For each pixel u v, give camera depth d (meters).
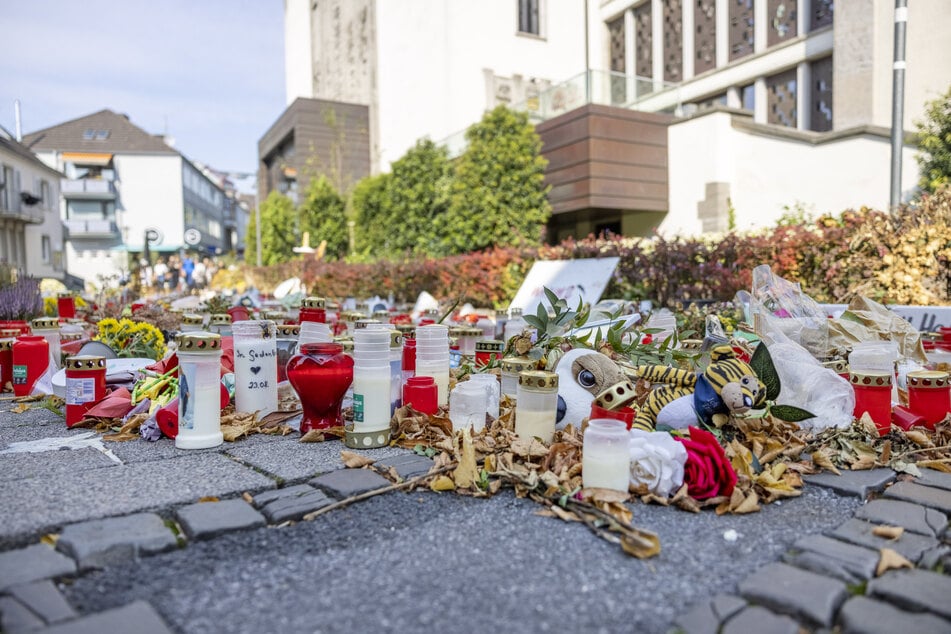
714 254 7.38
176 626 1.60
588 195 14.41
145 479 2.61
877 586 1.80
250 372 3.64
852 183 12.26
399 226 18.25
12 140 36.47
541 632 1.59
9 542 2.02
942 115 11.27
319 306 4.47
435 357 3.64
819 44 15.12
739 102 17.61
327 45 33.72
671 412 2.94
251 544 2.06
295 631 1.58
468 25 22.50
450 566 1.92
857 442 2.95
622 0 20.84
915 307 5.31
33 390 4.53
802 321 3.99
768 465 2.76
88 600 1.72
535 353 3.40
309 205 25.58
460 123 22.64
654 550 1.98
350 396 3.95
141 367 4.40
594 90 14.41
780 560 1.99
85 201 47.38
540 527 2.20
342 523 2.23
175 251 49.06
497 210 14.88
